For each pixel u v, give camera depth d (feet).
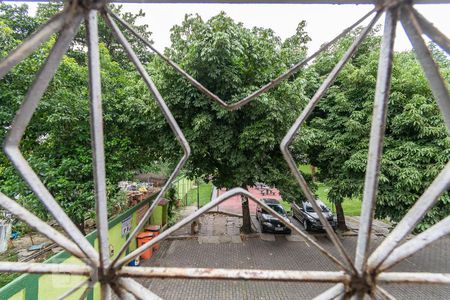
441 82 3.58
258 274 4.03
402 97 27.58
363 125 29.89
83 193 24.35
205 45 25.88
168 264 27.96
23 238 31.83
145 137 31.01
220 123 28.86
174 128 4.18
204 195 63.87
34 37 3.39
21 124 3.71
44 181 23.67
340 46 35.73
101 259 4.07
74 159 24.81
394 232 4.07
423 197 3.76
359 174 29.96
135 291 4.09
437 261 29.09
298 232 4.17
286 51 30.73
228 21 27.07
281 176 30.48
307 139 29.32
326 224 4.01
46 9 34.22
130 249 27.48
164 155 32.04
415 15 3.56
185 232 37.86
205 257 29.84
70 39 3.72
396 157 27.09
